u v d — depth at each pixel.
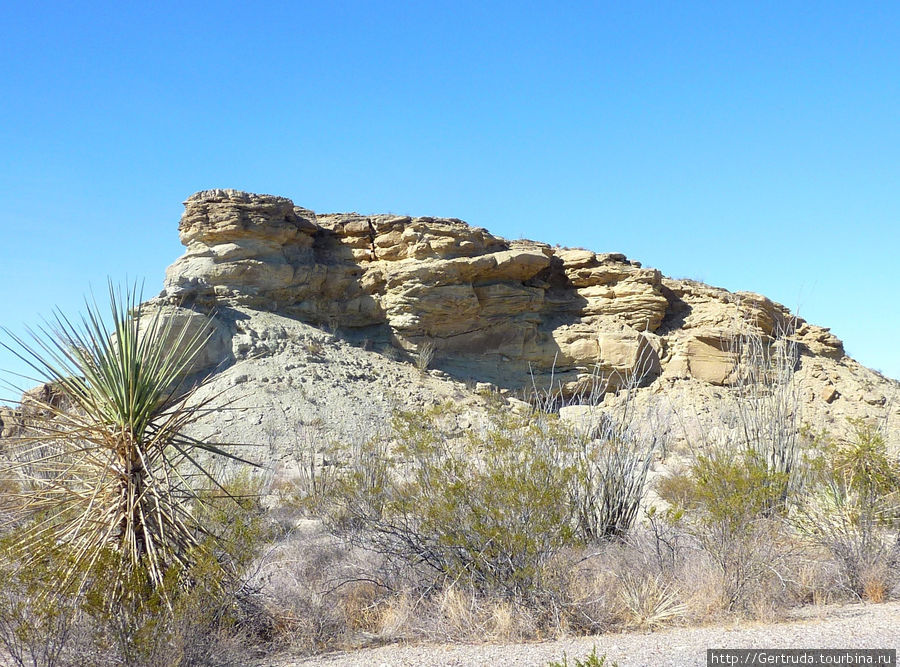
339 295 39.09
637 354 37.12
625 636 8.16
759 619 8.63
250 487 14.13
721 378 36.34
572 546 10.07
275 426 28.23
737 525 9.64
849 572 10.25
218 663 7.75
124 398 8.59
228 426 28.17
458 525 9.45
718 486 10.13
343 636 8.79
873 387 37.00
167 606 7.69
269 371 32.38
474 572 9.24
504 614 8.55
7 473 8.99
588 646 7.66
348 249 40.00
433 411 12.04
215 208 37.19
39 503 8.46
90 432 8.56
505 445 10.27
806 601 9.82
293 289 37.59
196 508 10.12
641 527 12.67
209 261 36.44
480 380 37.38
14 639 7.26
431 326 37.97
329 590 9.48
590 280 40.91
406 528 10.00
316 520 13.43
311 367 33.34
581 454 12.88
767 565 9.52
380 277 38.97
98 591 7.42
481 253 39.31
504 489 9.36
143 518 8.36
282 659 8.14
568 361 37.94
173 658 7.48
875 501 10.84
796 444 14.84
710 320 38.78
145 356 8.91
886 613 8.72
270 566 10.49
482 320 38.47
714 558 9.66
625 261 42.31
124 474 8.50
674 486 14.85
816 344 39.94
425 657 7.61
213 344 33.59
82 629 7.50
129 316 8.88
